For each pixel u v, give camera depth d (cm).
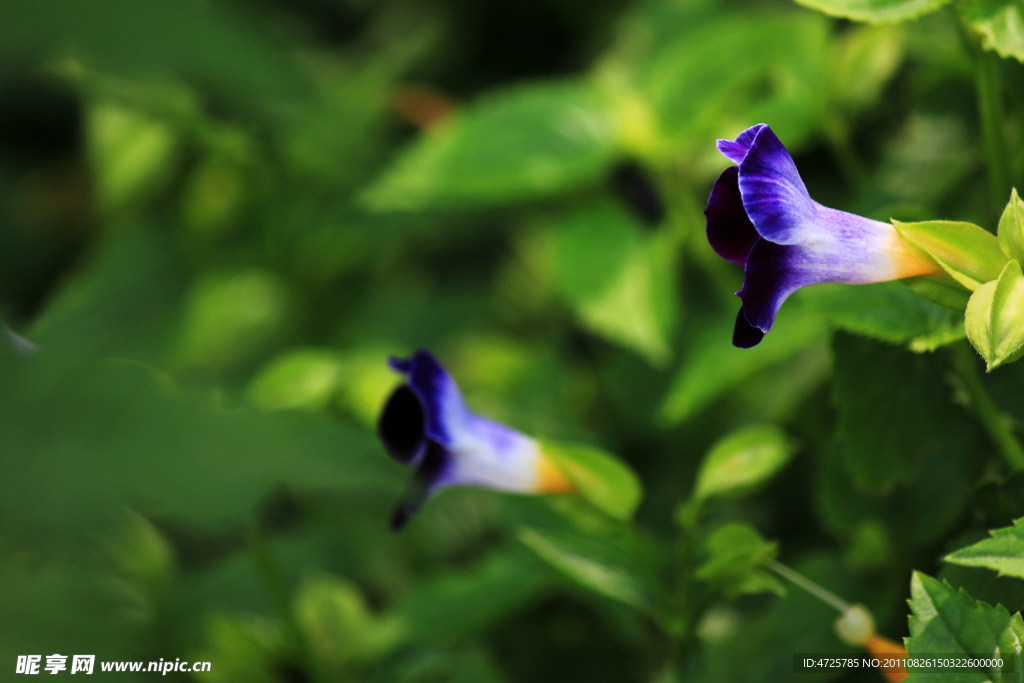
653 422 82
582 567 75
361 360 80
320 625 79
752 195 70
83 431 69
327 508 83
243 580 81
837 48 80
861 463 73
